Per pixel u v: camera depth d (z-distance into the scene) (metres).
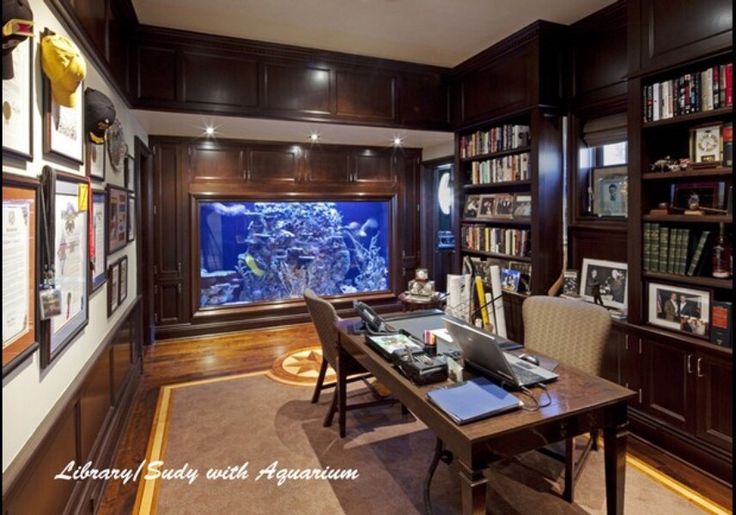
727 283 2.17
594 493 2.14
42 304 1.49
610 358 2.81
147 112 3.52
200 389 3.48
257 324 5.27
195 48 3.48
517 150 3.62
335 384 3.02
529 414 1.47
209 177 4.94
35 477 1.42
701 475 2.28
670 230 2.45
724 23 2.11
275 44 3.66
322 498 2.14
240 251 5.25
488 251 4.05
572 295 3.27
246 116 3.67
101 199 2.42
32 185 1.43
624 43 2.96
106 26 2.52
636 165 2.59
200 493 2.18
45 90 1.57
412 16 3.19
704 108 2.25
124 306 3.15
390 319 2.66
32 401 1.45
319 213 5.62
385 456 2.51
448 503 2.09
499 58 3.72
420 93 4.30
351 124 4.06
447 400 1.53
